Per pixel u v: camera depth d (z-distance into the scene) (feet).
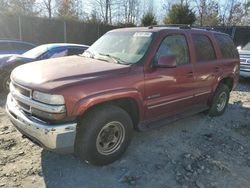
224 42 19.38
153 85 13.19
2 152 12.92
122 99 12.16
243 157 13.83
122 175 11.56
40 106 10.27
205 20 120.88
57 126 10.18
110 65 12.50
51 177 11.19
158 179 11.45
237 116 20.34
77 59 13.96
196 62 16.12
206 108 18.01
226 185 11.36
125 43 14.38
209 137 16.01
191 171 12.17
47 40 61.67
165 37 14.12
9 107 12.00
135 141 14.74
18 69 12.84
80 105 10.42
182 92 15.24
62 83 10.36
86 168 11.93
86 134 11.01
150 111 13.61
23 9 106.32
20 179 10.97
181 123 17.94
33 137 10.75
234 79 20.45
